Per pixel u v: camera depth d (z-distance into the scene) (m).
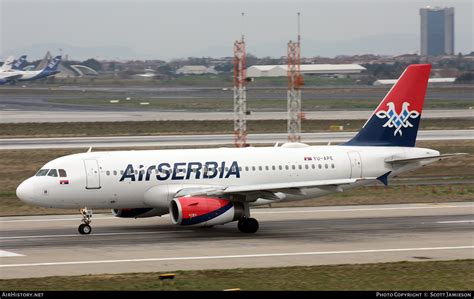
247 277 109.25
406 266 117.12
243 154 168.88
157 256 128.75
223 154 167.38
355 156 176.00
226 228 162.75
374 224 166.12
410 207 192.25
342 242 143.25
